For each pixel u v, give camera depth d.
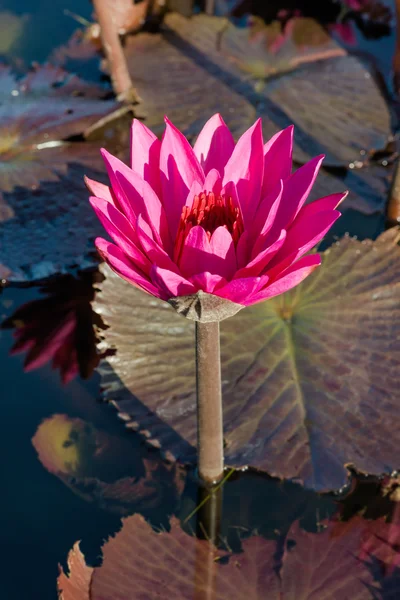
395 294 1.47
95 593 1.31
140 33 1.90
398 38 1.72
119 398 1.42
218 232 1.21
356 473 1.38
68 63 1.87
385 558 1.33
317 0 2.03
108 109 1.68
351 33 1.94
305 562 1.33
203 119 1.67
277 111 1.68
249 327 1.45
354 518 1.35
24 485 1.38
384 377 1.41
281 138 1.26
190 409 1.41
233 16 2.02
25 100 1.68
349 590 1.31
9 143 1.64
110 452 1.40
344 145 1.65
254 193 1.26
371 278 1.48
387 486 1.37
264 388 1.41
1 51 1.92
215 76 1.74
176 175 1.26
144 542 1.35
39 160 1.63
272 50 1.85
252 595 1.31
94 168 1.62
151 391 1.42
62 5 2.11
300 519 1.35
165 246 1.25
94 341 1.50
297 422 1.39
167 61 1.79
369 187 1.61
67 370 1.47
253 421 1.39
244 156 1.25
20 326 1.51
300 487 1.37
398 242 1.53
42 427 1.42
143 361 1.44
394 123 1.68
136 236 1.24
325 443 1.38
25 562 1.34
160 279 1.20
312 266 1.21
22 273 1.51
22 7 2.12
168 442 1.39
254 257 1.23
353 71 1.77
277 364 1.43
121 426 1.42
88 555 1.34
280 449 1.38
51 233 1.55
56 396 1.45
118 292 1.47
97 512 1.37
